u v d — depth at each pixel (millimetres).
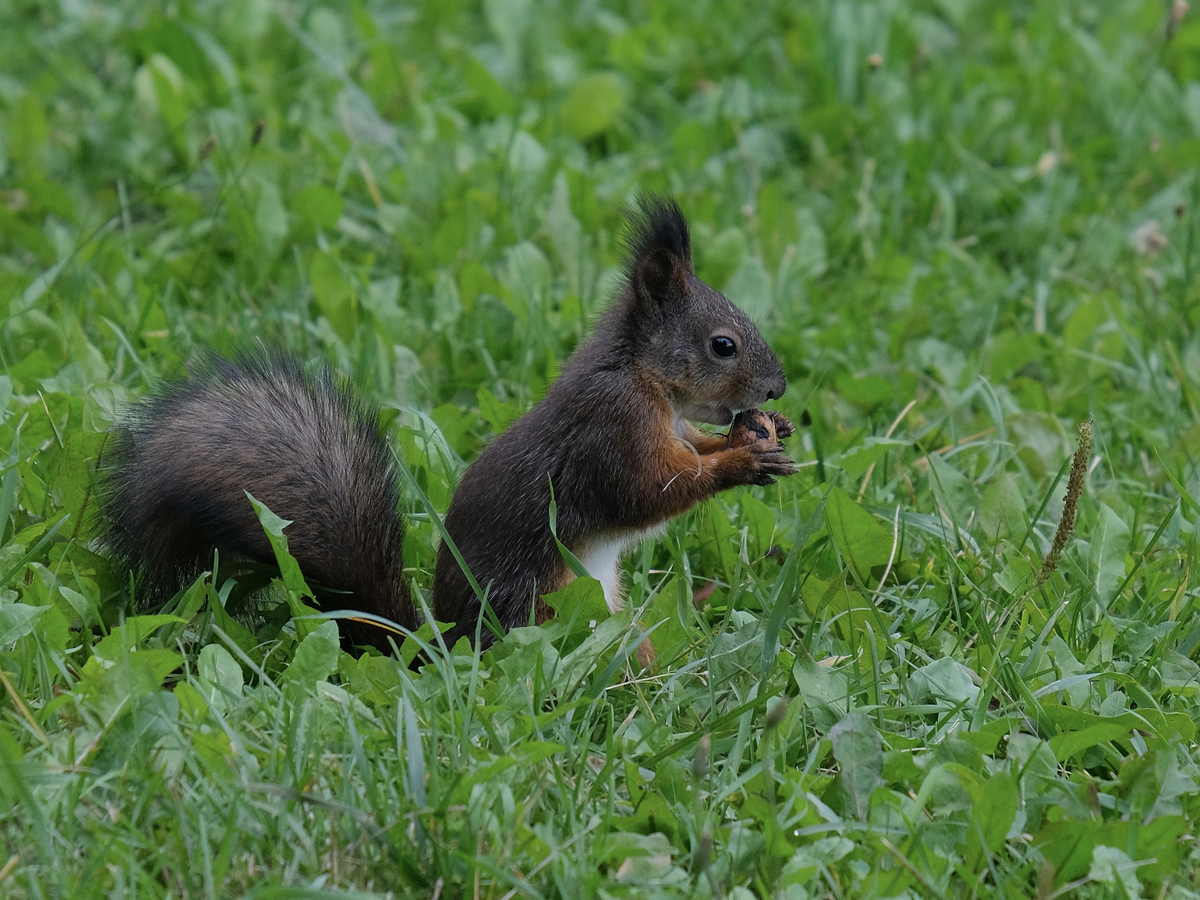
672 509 9602
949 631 9320
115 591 8977
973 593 9570
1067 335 13594
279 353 9508
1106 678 8570
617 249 14969
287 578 8375
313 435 9055
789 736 7824
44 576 8430
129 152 16578
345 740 7441
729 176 16906
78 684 7672
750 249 15195
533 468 9430
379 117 17797
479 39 21062
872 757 7406
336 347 12680
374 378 12156
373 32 19641
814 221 15469
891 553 9742
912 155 17359
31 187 15141
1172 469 11672
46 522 9047
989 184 17031
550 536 9367
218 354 9461
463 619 9219
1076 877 6977
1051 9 21766
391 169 16562
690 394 10000
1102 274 15477
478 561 9312
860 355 13578
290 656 8617
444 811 6836
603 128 18156
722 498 11117
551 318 13617
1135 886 6781
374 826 6766
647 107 19359
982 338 14016
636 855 6824
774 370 10094
